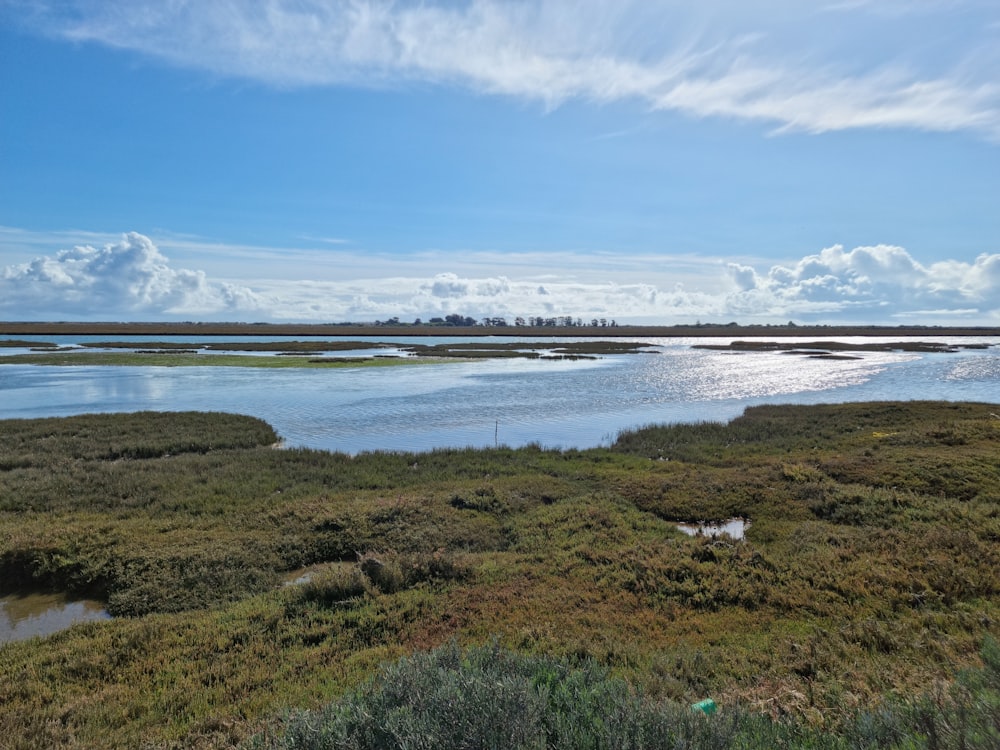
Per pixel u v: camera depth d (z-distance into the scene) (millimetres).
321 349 85000
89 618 9359
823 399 36375
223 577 10453
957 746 4004
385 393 38656
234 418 27312
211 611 9305
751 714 5195
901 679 6320
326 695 6527
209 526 12930
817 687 6250
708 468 18672
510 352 76938
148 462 18953
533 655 6918
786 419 26969
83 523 12711
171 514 13805
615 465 19328
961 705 4242
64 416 29688
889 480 15953
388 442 24328
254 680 7125
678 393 39031
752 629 8312
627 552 11289
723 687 6500
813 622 8453
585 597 9430
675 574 10203
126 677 7293
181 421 26250
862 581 9594
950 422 23297
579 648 7520
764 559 10586
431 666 5309
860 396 37750
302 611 9078
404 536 12508
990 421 22906
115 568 10562
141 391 39438
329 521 13047
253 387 41594
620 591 9695
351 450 22828
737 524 13969
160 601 9656
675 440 23375
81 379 46531
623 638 8039
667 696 6035
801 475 16297
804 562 10617
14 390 40000
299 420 29031
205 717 6328
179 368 55438
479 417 30016
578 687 5195
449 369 55156
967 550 10602
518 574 10508
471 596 9570
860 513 13289
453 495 15148
